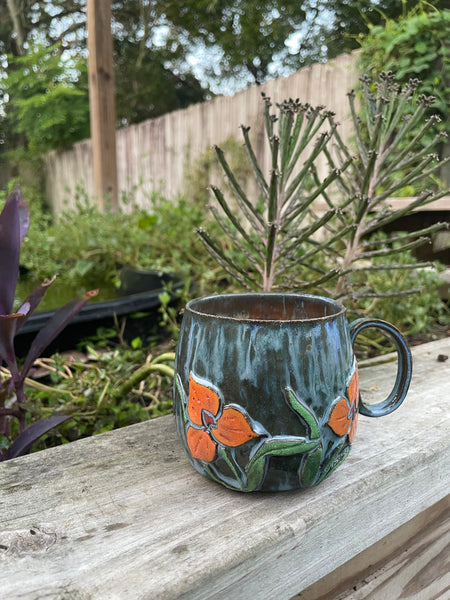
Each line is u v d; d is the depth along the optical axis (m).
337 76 2.34
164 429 0.65
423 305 1.30
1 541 0.43
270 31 6.41
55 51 5.94
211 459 0.47
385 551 0.64
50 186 5.41
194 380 0.46
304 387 0.43
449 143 1.83
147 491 0.51
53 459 0.57
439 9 2.18
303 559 0.47
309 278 1.47
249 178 2.96
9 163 5.62
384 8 3.55
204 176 3.38
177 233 2.19
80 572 0.39
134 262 2.18
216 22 6.92
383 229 1.40
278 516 0.46
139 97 7.89
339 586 0.60
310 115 0.84
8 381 0.77
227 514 0.47
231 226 2.04
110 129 3.22
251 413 0.43
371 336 1.24
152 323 1.43
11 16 5.64
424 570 0.70
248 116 2.96
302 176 0.82
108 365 1.04
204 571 0.39
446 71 1.91
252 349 0.43
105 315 1.32
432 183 1.72
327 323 0.45
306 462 0.45
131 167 4.33
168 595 0.37
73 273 2.22
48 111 5.36
